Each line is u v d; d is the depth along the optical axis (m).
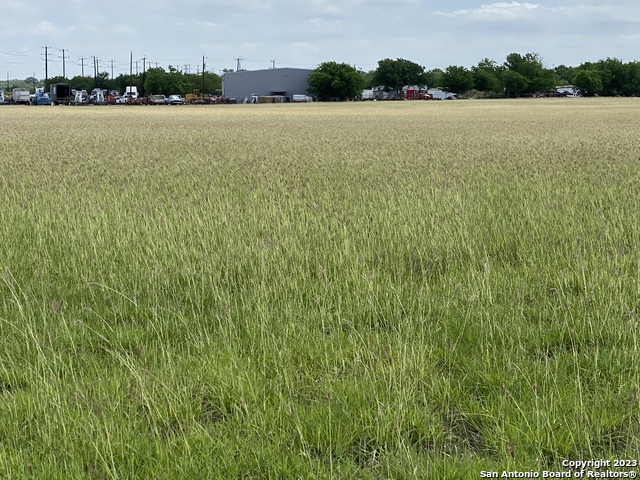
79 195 12.09
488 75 173.38
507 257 7.86
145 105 118.06
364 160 18.86
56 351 5.21
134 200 11.41
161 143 26.83
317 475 3.58
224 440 3.88
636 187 12.30
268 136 31.83
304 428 4.00
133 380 4.60
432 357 5.00
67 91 115.75
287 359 4.92
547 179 13.32
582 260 6.88
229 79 154.00
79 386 4.50
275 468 3.62
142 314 6.12
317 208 10.27
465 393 4.45
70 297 6.60
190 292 6.61
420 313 5.80
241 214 9.99
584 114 59.19
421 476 3.57
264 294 6.33
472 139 28.47
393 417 4.02
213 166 17.67
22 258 7.72
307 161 19.00
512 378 4.55
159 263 7.30
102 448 3.75
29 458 3.74
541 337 5.37
